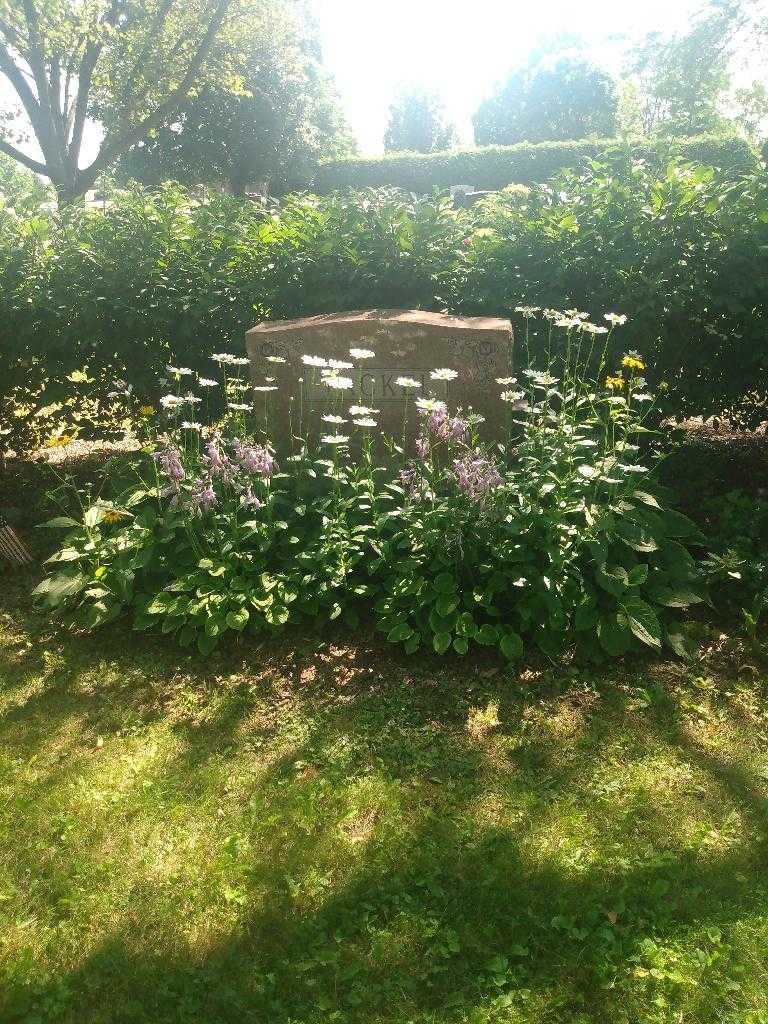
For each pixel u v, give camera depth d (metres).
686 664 4.03
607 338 5.19
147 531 4.62
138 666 4.19
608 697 3.80
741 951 2.43
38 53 14.33
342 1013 2.28
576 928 2.53
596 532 4.20
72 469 7.11
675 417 6.05
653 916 2.56
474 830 2.98
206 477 4.55
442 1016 2.27
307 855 2.86
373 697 3.87
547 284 5.66
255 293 5.99
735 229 5.30
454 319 5.27
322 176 27.34
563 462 4.60
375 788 3.22
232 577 4.43
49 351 6.14
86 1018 2.31
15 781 3.31
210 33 15.75
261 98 26.08
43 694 3.97
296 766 3.38
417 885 2.71
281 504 4.82
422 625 4.16
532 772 3.32
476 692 3.88
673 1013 2.25
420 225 5.75
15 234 6.03
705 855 2.82
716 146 16.14
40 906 2.67
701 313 5.52
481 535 4.25
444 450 5.18
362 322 5.16
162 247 6.08
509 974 2.38
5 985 2.39
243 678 4.04
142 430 6.06
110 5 14.95
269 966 2.44
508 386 5.15
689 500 5.67
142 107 16.88
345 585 4.38
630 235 5.42
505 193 6.25
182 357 6.16
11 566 5.37
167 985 2.38
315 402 5.35
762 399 5.99
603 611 4.14
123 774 3.34
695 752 3.41
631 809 3.06
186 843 2.93
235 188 28.95
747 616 4.16
